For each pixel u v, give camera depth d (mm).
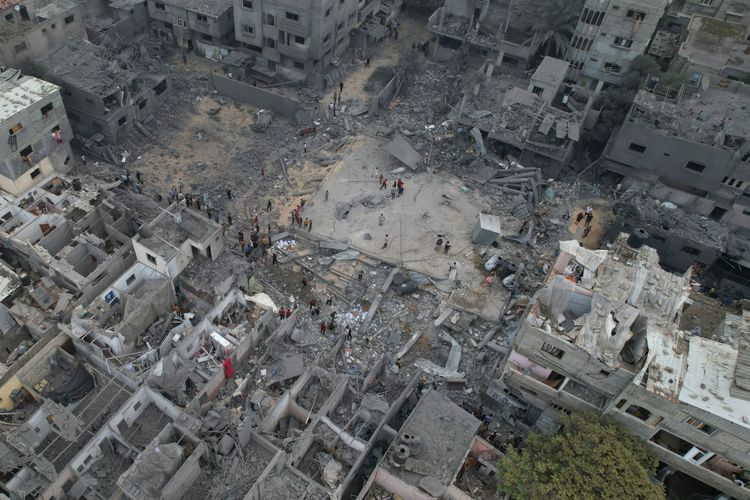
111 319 37188
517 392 35094
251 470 30750
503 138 54531
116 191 44938
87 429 31656
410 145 56156
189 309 39375
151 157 52781
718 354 28938
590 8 57781
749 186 49000
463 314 42844
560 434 30141
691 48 57250
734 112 52688
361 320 41719
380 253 46750
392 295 43875
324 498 29312
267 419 32344
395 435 32281
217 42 63938
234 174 52312
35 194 43688
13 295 37938
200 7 61719
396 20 77062
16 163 42656
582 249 33312
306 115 58344
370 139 57562
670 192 52750
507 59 63719
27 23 52625
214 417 31766
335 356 38625
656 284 31766
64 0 56156
